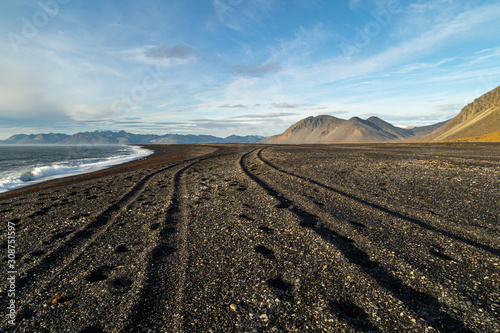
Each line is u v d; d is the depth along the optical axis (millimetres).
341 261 6297
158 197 14203
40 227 9852
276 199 12359
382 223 8812
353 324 4211
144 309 4715
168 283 5578
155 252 7113
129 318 4480
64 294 5340
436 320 4227
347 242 7430
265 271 6016
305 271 5953
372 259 6406
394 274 5688
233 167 25906
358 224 8797
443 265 5988
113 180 21641
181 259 6695
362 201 11594
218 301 4922
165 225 9359
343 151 41719
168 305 4824
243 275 5863
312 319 4375
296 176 18547
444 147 44250
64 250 7590
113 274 6086
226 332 4117
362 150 43594
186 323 4324
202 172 23625
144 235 8531
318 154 36531
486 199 11164
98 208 12328
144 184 18703
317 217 9656
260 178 18531
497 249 6672
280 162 27953
